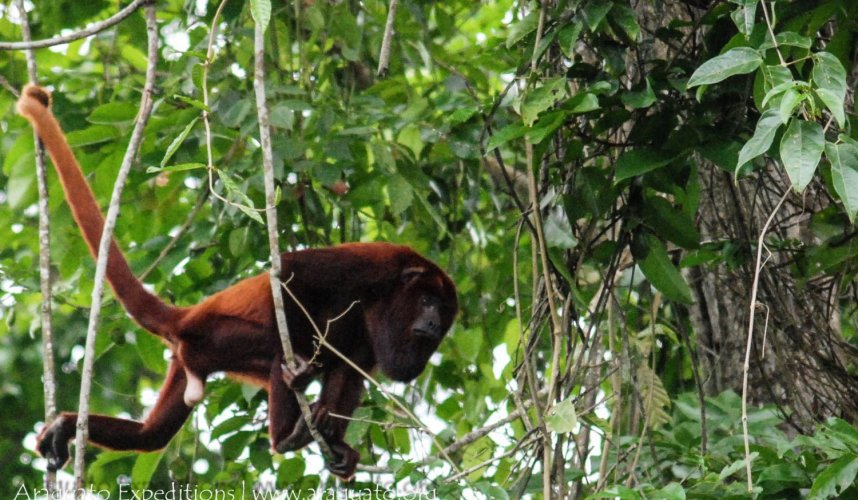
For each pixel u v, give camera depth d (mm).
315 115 11562
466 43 16031
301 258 9836
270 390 9406
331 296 10008
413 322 10344
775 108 6539
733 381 10570
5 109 13086
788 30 7797
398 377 10406
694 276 10992
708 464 8625
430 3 13617
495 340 12523
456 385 12383
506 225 13164
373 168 11773
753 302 6727
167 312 9805
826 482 7141
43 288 8320
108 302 11477
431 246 12977
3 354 19656
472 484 7562
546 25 8406
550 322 8836
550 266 8820
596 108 7891
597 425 8547
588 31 8531
